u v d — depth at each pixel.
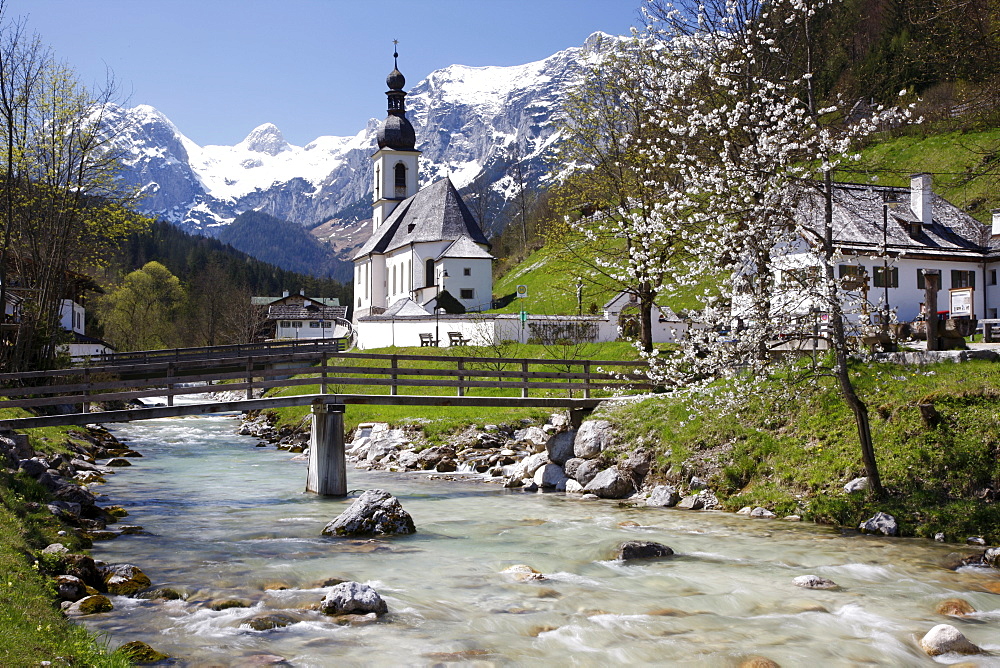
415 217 103.75
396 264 103.56
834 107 18.98
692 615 11.65
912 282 44.34
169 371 24.06
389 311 73.12
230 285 148.38
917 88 43.72
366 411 40.75
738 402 21.69
